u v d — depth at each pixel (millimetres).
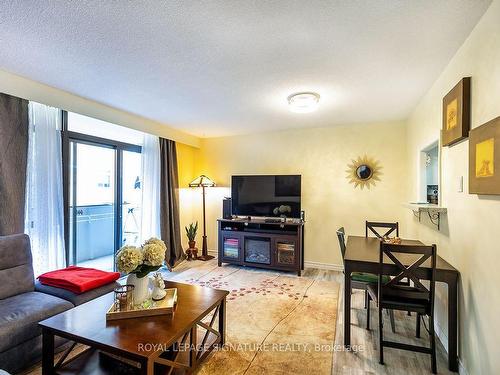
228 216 4801
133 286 1884
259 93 2910
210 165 5285
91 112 3174
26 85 2551
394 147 4062
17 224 2484
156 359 1548
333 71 2367
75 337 1552
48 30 1778
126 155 4230
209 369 1942
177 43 1936
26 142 2564
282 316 2740
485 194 1543
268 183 4527
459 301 1992
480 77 1673
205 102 3215
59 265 2871
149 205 4203
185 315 1806
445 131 2178
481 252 1681
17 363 1812
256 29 1764
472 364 1791
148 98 3088
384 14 1606
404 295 2098
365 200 4223
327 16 1626
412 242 3025
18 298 2123
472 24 1702
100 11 1589
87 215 3697
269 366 1979
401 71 2359
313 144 4527
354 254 2525
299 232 4086
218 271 4254
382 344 2045
